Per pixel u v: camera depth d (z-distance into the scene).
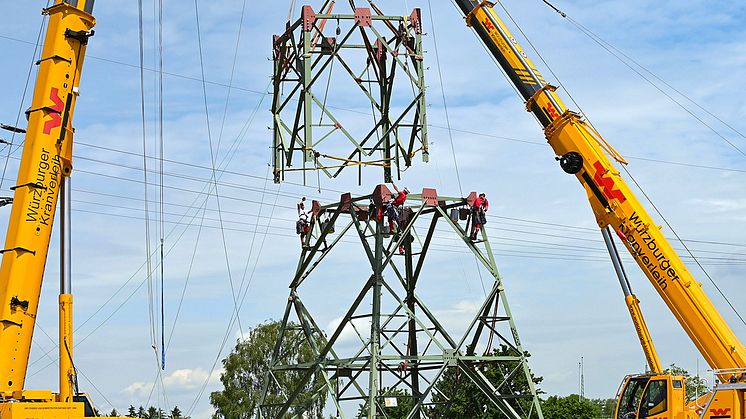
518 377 61.62
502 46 37.62
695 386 36.50
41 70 31.58
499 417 61.19
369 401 40.94
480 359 43.56
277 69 44.66
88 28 32.34
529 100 36.97
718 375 32.34
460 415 62.00
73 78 31.84
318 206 45.38
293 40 43.00
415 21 43.16
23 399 29.98
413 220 43.50
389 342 42.25
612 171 35.09
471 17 38.16
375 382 41.25
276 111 44.97
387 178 47.00
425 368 47.06
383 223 43.09
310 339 44.25
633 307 34.59
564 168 35.69
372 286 42.62
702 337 32.88
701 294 33.22
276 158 45.50
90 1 32.44
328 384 41.88
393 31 43.84
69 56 31.77
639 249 34.28
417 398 47.03
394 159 44.19
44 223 30.70
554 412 71.94
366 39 43.75
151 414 69.69
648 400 34.84
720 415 31.91
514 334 44.62
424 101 42.78
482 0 37.91
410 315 42.41
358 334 42.28
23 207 30.45
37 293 30.48
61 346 30.31
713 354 32.66
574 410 72.00
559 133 36.00
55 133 31.17
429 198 44.91
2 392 29.42
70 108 31.66
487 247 45.41
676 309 33.44
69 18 31.92
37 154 30.84
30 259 30.36
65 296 30.52
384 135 43.47
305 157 41.06
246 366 91.94
